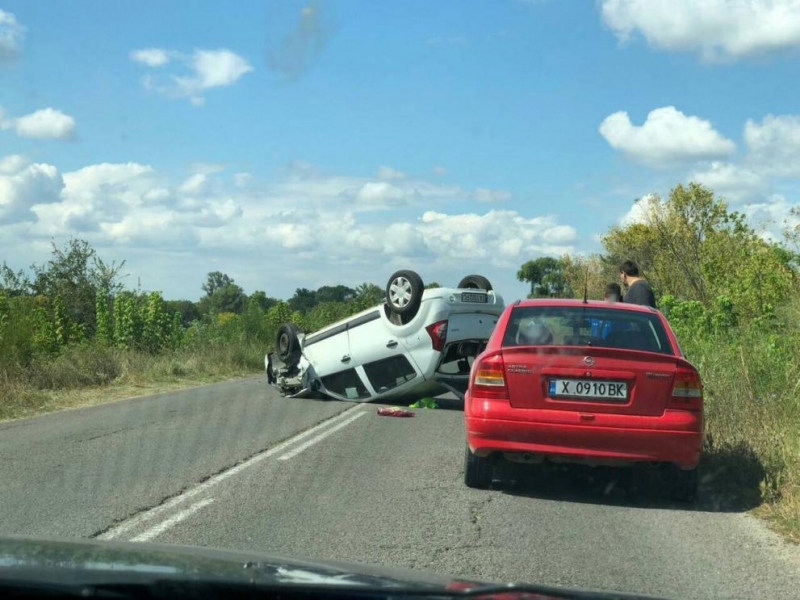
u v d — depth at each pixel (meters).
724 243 23.67
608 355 7.01
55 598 2.48
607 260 36.59
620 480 8.13
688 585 5.05
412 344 13.54
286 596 2.51
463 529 6.23
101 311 20.66
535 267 83.94
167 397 14.92
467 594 2.50
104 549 2.97
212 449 9.37
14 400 13.21
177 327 23.08
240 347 23.14
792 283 18.19
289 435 10.50
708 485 7.86
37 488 7.25
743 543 6.00
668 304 16.38
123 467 8.24
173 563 2.78
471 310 13.85
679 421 6.89
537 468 8.63
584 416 6.95
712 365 11.25
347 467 8.47
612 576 5.20
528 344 7.44
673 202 28.56
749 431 8.84
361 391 14.20
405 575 2.78
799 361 11.16
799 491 7.06
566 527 6.38
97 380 16.78
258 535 5.93
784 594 4.92
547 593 2.58
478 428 7.15
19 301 18.42
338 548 5.65
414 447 9.74
